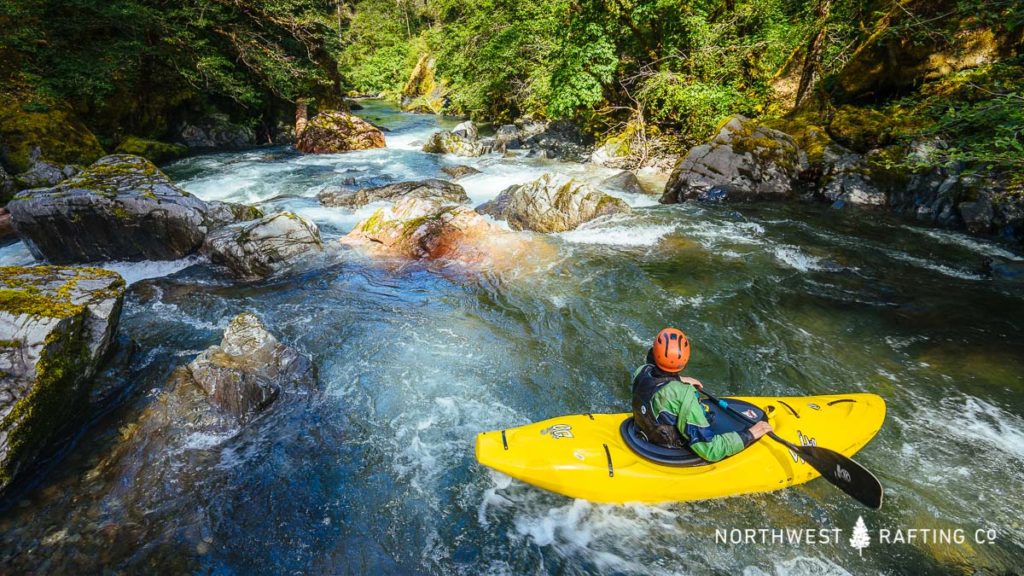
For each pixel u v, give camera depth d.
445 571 3.14
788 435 3.63
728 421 3.65
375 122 25.33
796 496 3.51
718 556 3.18
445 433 4.23
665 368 3.24
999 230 7.80
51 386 3.95
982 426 4.09
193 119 17.30
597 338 5.60
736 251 7.72
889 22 10.46
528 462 3.58
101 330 4.62
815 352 5.18
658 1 12.20
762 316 5.91
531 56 18.56
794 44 12.45
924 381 4.66
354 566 3.16
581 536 3.35
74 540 3.28
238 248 7.23
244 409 4.30
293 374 4.80
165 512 3.50
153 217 7.54
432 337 5.68
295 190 12.10
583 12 13.21
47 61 13.38
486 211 9.84
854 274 6.89
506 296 6.59
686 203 10.13
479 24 20.47
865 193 9.37
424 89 35.03
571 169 13.91
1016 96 5.73
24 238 7.47
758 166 9.98
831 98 11.45
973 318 5.69
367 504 3.59
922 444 3.91
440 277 7.17
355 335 5.73
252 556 3.21
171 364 5.16
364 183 12.59
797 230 8.47
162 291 6.78
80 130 12.69
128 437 4.11
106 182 7.77
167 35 15.35
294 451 4.04
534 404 4.59
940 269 6.92
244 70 18.39
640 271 7.16
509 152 16.48
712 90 12.49
